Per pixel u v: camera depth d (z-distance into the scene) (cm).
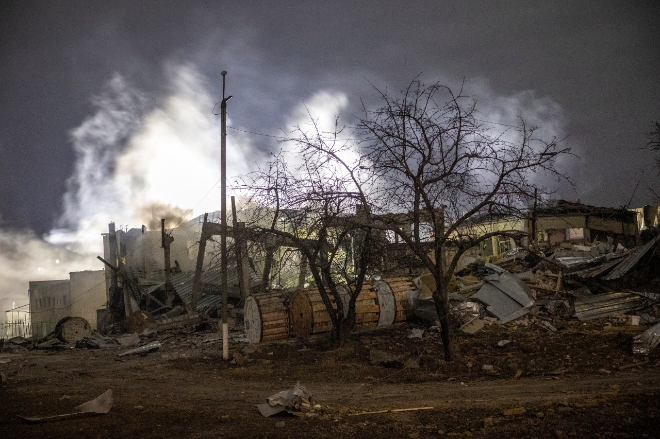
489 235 1438
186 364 1750
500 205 1374
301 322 1889
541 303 2030
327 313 1870
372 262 1677
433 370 1373
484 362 1408
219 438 855
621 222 3553
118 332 3319
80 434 884
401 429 862
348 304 1903
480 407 972
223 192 1744
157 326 2906
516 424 848
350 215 1567
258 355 1773
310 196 1535
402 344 1745
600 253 2662
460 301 2072
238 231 1659
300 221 1620
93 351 2386
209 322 2897
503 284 2080
